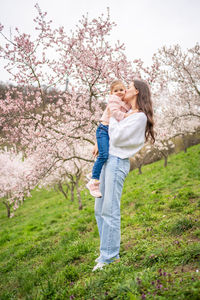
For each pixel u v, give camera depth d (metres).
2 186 16.92
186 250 2.45
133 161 22.67
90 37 6.50
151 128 2.75
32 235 8.28
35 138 6.85
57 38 6.39
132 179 15.73
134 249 3.20
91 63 6.48
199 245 2.43
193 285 1.67
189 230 3.36
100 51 6.53
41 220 11.49
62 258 4.04
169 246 2.85
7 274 4.51
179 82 11.80
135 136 2.55
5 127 6.63
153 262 2.53
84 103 7.22
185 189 7.53
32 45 6.18
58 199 18.02
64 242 5.42
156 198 7.24
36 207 17.50
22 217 14.95
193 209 4.74
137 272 2.24
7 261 5.59
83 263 3.47
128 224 5.07
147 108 2.67
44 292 2.67
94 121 6.85
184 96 12.79
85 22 6.25
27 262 4.90
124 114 2.62
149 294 1.74
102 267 2.62
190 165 12.69
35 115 7.18
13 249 6.57
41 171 7.19
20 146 7.60
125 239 3.94
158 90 8.99
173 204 5.56
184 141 21.12
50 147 6.87
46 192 23.75
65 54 6.61
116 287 2.02
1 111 6.70
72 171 14.46
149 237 3.65
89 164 12.12
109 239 2.73
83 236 5.46
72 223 7.74
